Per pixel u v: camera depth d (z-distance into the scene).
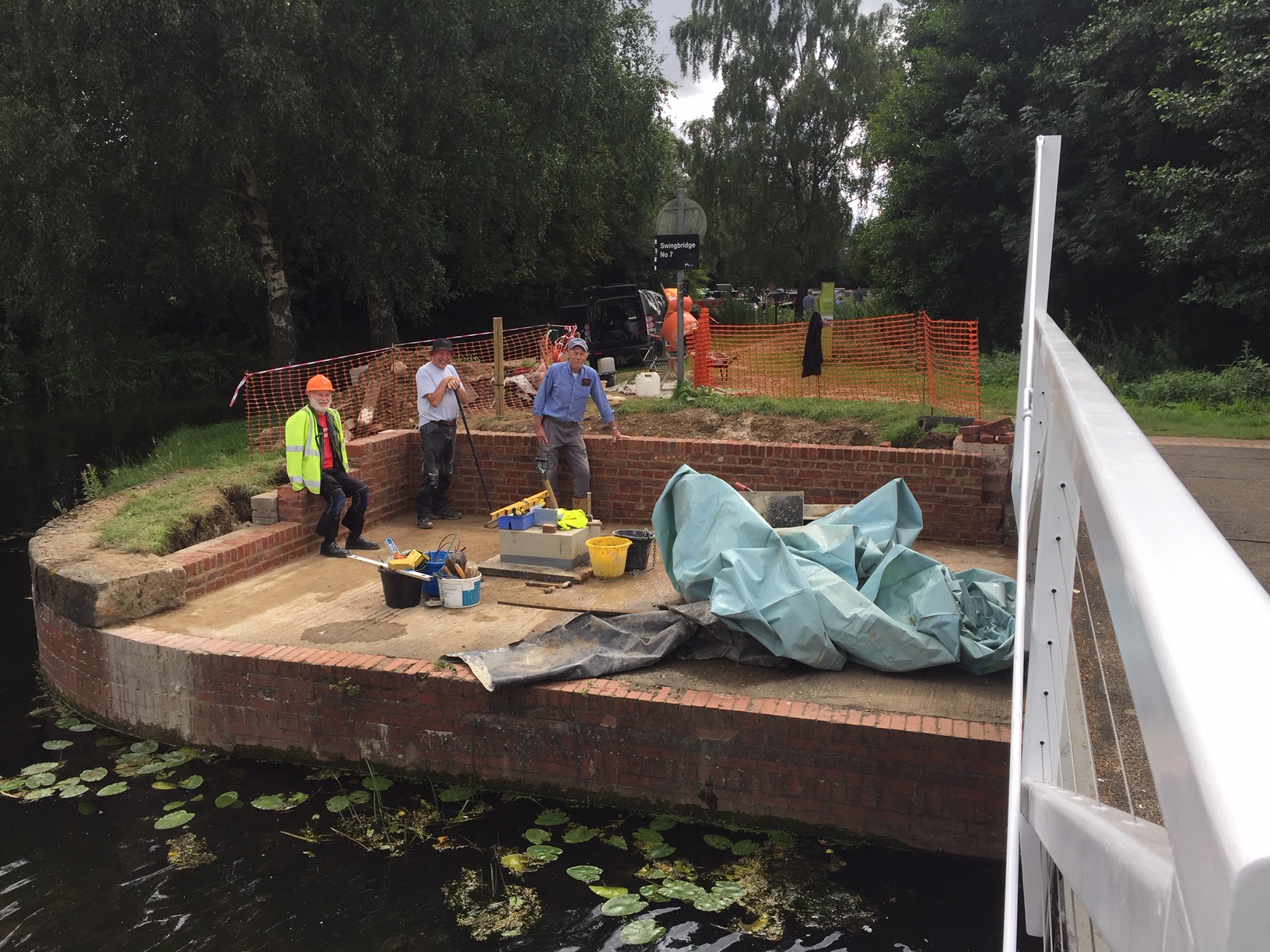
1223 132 15.02
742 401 10.91
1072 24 21.41
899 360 13.78
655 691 5.12
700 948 4.02
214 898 4.42
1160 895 0.66
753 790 4.92
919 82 24.41
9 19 14.83
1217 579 0.59
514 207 20.95
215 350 29.88
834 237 35.88
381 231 18.73
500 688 5.16
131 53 14.80
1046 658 1.96
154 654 5.93
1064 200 20.56
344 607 6.59
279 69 15.39
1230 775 0.41
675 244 11.52
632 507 8.85
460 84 18.38
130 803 5.28
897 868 4.58
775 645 5.36
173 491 8.54
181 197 16.66
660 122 27.14
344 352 33.00
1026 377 4.64
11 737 6.15
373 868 4.64
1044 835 1.34
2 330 25.27
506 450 9.17
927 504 7.97
